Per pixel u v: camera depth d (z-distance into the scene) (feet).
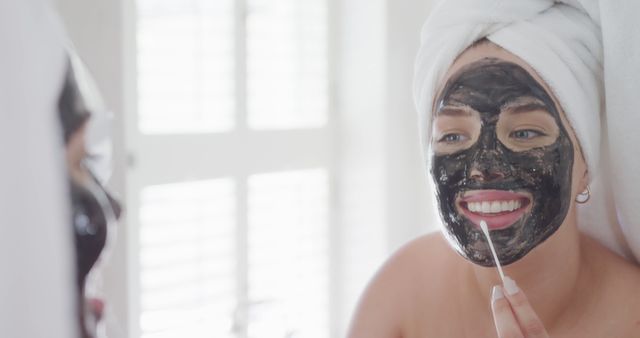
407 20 5.10
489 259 2.20
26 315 0.93
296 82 5.14
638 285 2.32
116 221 1.30
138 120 4.13
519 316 2.04
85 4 3.47
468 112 2.24
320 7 5.25
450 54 2.30
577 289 2.32
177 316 4.39
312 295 5.35
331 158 5.40
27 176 0.94
